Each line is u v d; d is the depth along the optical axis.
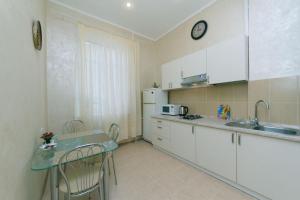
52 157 1.33
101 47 3.04
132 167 2.41
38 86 1.85
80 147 1.29
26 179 1.23
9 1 0.96
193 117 2.68
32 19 1.59
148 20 3.18
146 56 4.06
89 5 2.65
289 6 1.64
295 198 1.30
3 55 0.85
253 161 1.59
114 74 3.27
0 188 0.77
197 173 2.19
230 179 1.82
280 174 1.39
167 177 2.10
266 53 1.83
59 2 2.56
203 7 2.72
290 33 1.64
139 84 3.78
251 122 1.93
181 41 3.31
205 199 1.64
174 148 2.71
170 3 2.61
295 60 1.61
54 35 2.56
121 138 3.39
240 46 1.93
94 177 1.44
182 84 2.81
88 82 2.87
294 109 1.63
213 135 2.00
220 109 2.49
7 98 0.89
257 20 1.90
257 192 1.57
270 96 1.81
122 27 3.43
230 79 2.03
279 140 1.39
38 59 1.86
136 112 3.74
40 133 1.92
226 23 2.38
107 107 3.12
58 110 2.63
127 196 1.72
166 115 3.22
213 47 2.24
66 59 2.69
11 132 0.94
